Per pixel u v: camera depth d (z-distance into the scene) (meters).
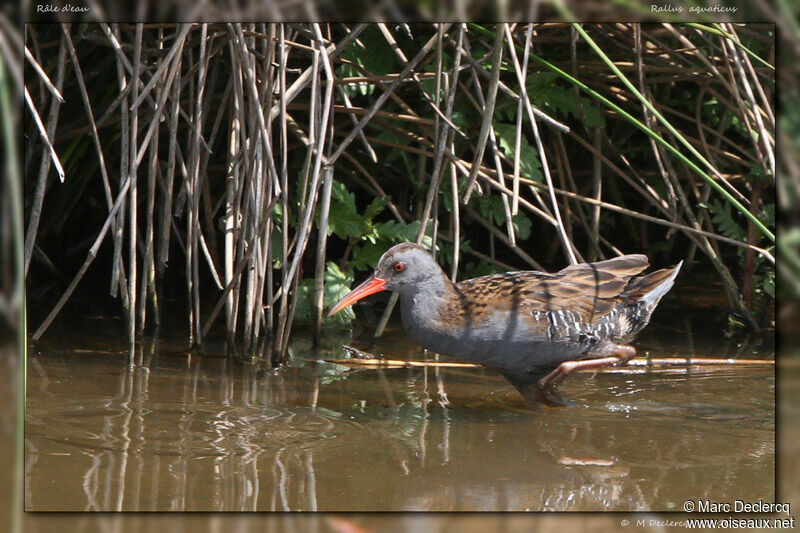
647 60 12.50
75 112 12.19
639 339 11.45
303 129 12.28
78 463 7.18
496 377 10.27
